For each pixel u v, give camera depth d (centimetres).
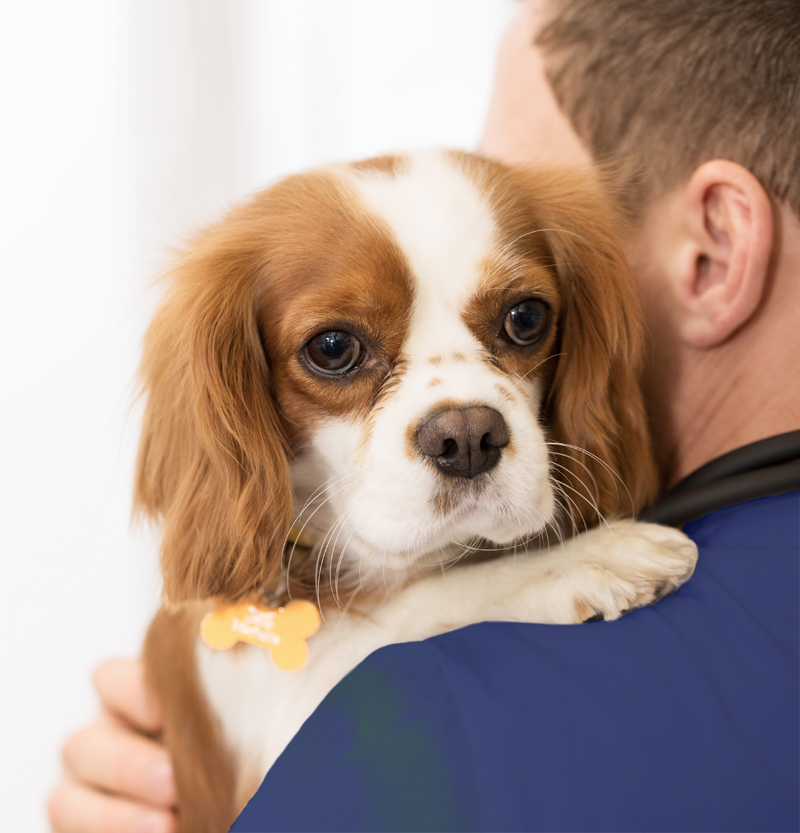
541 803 79
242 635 142
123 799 168
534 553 138
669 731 83
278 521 140
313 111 334
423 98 345
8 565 309
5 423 307
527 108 163
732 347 133
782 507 107
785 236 123
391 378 134
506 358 141
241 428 141
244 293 145
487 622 102
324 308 133
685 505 124
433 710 88
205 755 150
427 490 127
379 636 138
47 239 304
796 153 119
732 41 126
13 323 305
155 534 162
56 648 309
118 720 179
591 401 152
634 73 140
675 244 137
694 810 78
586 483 152
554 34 156
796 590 95
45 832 300
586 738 83
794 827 77
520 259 139
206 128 318
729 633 93
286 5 327
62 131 303
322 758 90
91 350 308
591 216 152
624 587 122
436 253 133
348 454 138
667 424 147
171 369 155
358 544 137
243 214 153
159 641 167
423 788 82
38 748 305
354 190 140
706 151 129
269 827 86
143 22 307
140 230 309
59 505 311
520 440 130
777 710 85
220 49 318
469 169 147
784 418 128
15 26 296
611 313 150
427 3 341
